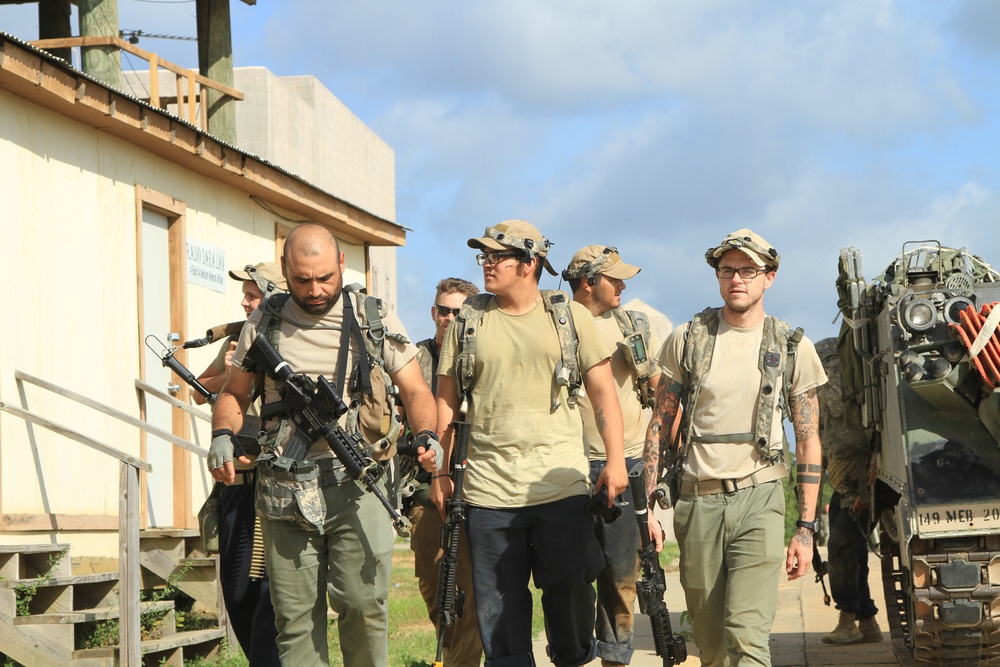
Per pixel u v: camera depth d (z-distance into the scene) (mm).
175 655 8891
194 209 12312
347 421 5449
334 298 5512
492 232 5891
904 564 7762
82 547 10000
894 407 7668
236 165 12367
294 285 5426
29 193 9750
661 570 5969
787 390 5945
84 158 10500
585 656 6191
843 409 9094
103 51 11828
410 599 12797
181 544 9922
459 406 5992
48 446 9719
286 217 14250
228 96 13922
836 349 9352
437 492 5965
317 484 5398
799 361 5953
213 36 14094
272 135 22062
